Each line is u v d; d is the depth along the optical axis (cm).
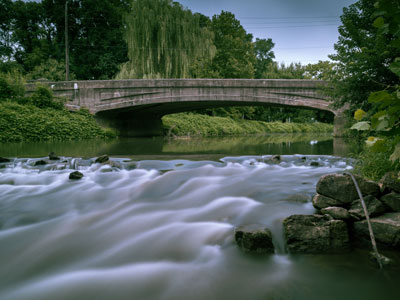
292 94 2138
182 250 262
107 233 302
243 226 276
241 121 4609
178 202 399
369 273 217
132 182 520
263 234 251
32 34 4134
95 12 3972
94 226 321
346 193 308
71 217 350
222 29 4306
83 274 225
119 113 2647
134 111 2697
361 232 270
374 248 240
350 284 203
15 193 456
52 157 737
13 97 2039
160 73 3012
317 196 331
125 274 223
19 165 683
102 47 4019
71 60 3950
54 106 2169
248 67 4244
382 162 390
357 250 254
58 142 1549
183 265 236
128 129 2858
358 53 827
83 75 4000
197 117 3784
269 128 4750
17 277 222
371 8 848
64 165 664
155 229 309
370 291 195
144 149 1169
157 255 254
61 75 3528
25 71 3697
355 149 847
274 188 441
